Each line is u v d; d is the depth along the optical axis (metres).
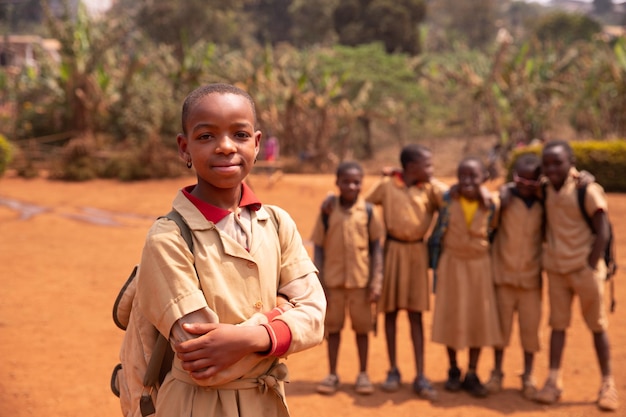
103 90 24.42
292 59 31.44
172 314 1.84
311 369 5.71
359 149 30.05
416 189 5.08
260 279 1.98
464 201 4.94
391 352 5.23
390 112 28.28
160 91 23.84
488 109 26.28
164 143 22.47
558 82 26.23
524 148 17.70
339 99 25.88
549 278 4.96
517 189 4.99
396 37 42.59
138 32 41.78
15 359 5.75
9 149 21.73
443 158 28.34
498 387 5.15
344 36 42.84
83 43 24.62
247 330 1.84
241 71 26.19
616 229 12.40
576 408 4.84
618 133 23.08
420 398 5.04
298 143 25.23
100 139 23.70
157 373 2.01
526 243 4.95
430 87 33.84
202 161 1.91
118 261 10.16
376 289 4.96
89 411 4.74
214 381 1.87
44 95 25.75
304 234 12.55
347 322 7.21
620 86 22.28
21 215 14.75
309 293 2.07
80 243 11.59
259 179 20.00
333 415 4.68
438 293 5.08
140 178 21.06
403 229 5.04
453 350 5.20
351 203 5.04
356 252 4.99
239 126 1.92
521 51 26.00
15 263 9.84
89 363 5.72
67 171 21.25
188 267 1.89
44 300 7.79
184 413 1.92
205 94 1.92
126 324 2.29
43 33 62.19
